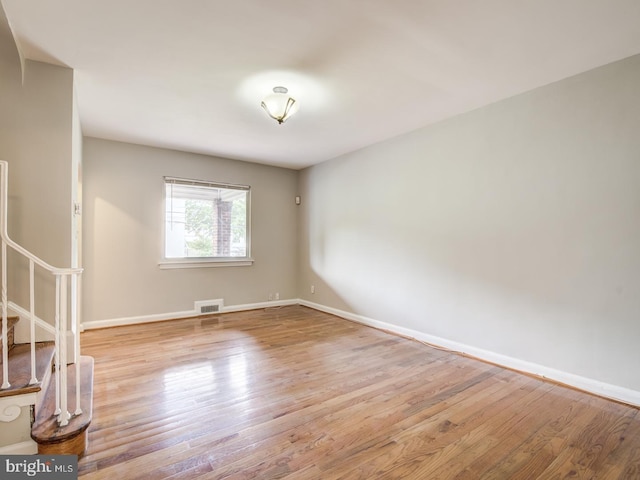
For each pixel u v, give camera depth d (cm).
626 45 213
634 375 223
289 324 433
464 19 189
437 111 321
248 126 359
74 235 262
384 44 213
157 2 174
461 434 189
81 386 210
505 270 293
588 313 244
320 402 225
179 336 374
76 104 277
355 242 452
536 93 273
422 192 364
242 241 514
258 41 210
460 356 318
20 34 201
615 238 231
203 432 188
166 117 334
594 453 173
